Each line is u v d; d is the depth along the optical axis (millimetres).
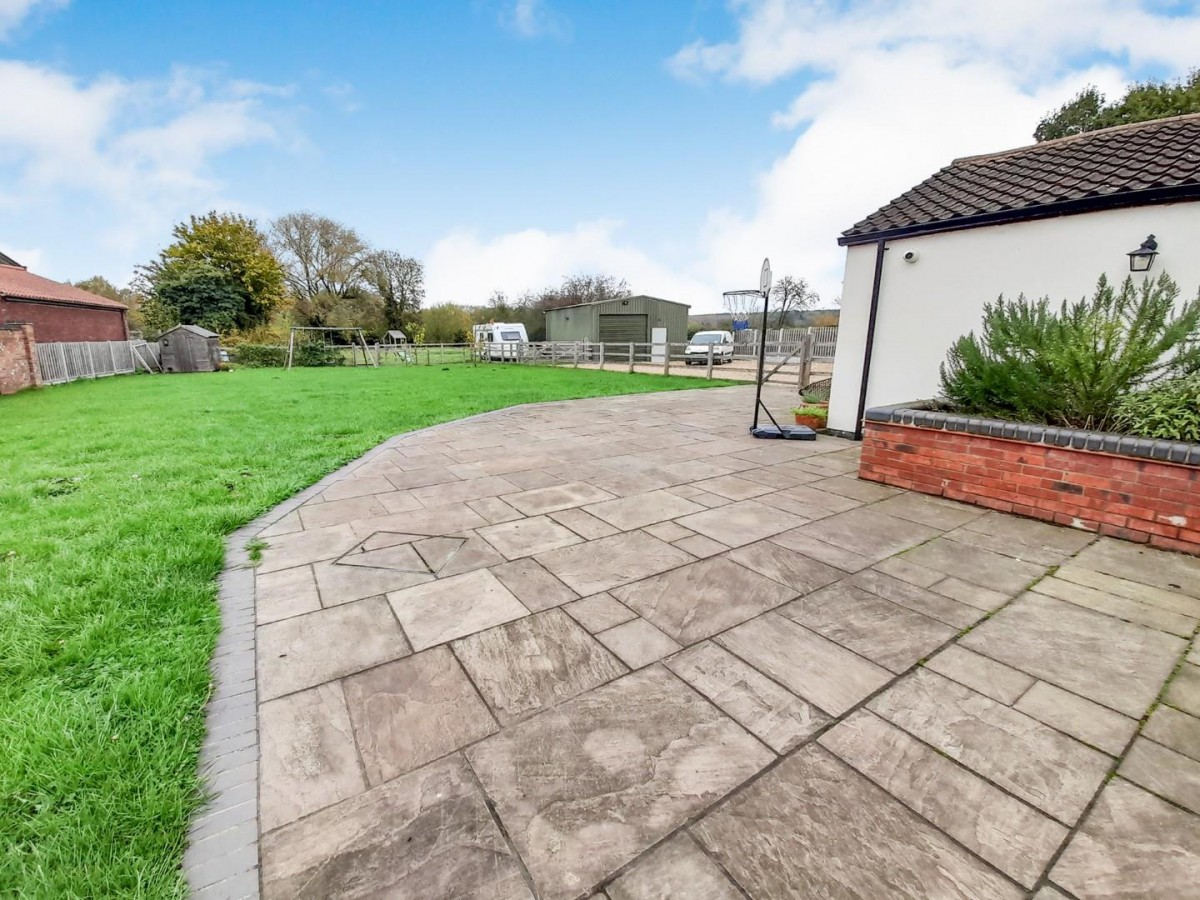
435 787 1484
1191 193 3957
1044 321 4000
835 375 6566
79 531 3289
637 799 1440
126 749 1574
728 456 5613
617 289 42312
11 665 1963
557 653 2133
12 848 1263
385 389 12453
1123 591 2641
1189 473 3041
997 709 1799
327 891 1193
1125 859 1264
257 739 1664
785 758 1586
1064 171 5215
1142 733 1683
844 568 2926
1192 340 3613
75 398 10531
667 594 2631
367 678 1978
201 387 13008
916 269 5605
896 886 1204
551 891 1193
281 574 2854
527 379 15164
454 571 2895
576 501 4109
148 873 1217
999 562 2996
